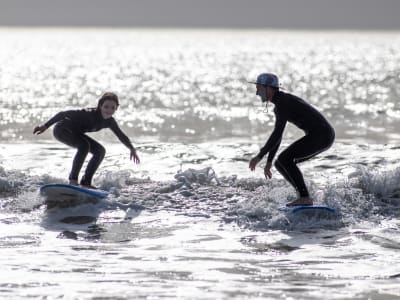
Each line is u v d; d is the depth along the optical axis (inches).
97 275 1117.1
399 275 1131.9
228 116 3565.5
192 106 4197.8
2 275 1111.0
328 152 2225.6
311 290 1055.0
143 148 2310.5
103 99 1593.3
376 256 1239.5
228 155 2207.2
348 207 1540.4
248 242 1330.0
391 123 3243.1
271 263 1195.3
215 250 1273.4
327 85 6520.7
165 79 7391.7
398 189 1647.4
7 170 1796.3
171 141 2605.8
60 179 1720.0
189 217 1497.3
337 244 1317.7
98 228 1417.3
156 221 1470.2
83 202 1565.0
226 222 1467.8
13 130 2832.2
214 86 6314.0
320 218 1477.6
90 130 1615.4
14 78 7209.6
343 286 1074.7
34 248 1272.1
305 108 1481.3
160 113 3695.9
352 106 4222.4
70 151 2245.3
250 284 1081.4
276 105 1480.1
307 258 1226.0
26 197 1593.3
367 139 2667.3
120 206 1552.7
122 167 2016.5
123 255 1234.6
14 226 1422.2
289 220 1453.0
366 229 1422.2
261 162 2108.8
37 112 3693.4
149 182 1737.2
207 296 1021.8
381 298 1021.2
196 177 1738.4
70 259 1205.7
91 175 1622.8
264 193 1621.6
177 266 1171.9
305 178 1865.2
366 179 1670.8
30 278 1097.4
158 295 1024.9
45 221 1459.2
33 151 2241.6
